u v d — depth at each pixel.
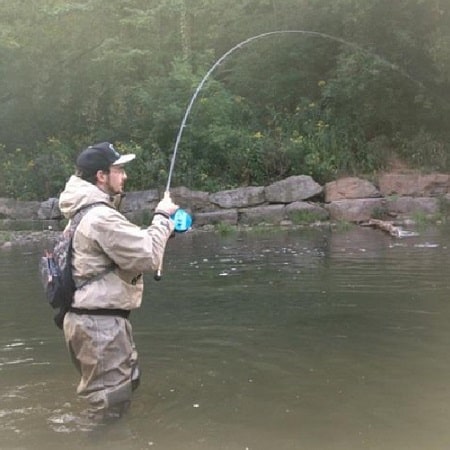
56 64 19.73
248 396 3.57
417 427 3.08
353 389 3.63
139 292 3.60
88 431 3.17
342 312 5.48
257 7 19.81
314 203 14.46
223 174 15.96
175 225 3.69
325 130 16.42
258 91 18.61
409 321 5.11
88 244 3.41
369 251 9.16
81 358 3.45
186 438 3.03
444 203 13.95
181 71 16.97
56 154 17.20
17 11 19.53
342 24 17.20
